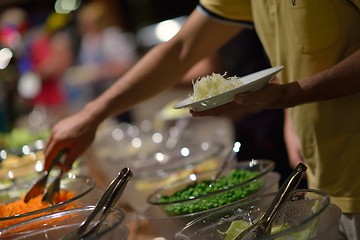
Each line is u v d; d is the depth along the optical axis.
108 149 2.68
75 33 5.63
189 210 1.53
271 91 1.34
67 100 5.08
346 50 1.51
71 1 5.80
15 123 4.37
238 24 1.87
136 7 7.16
